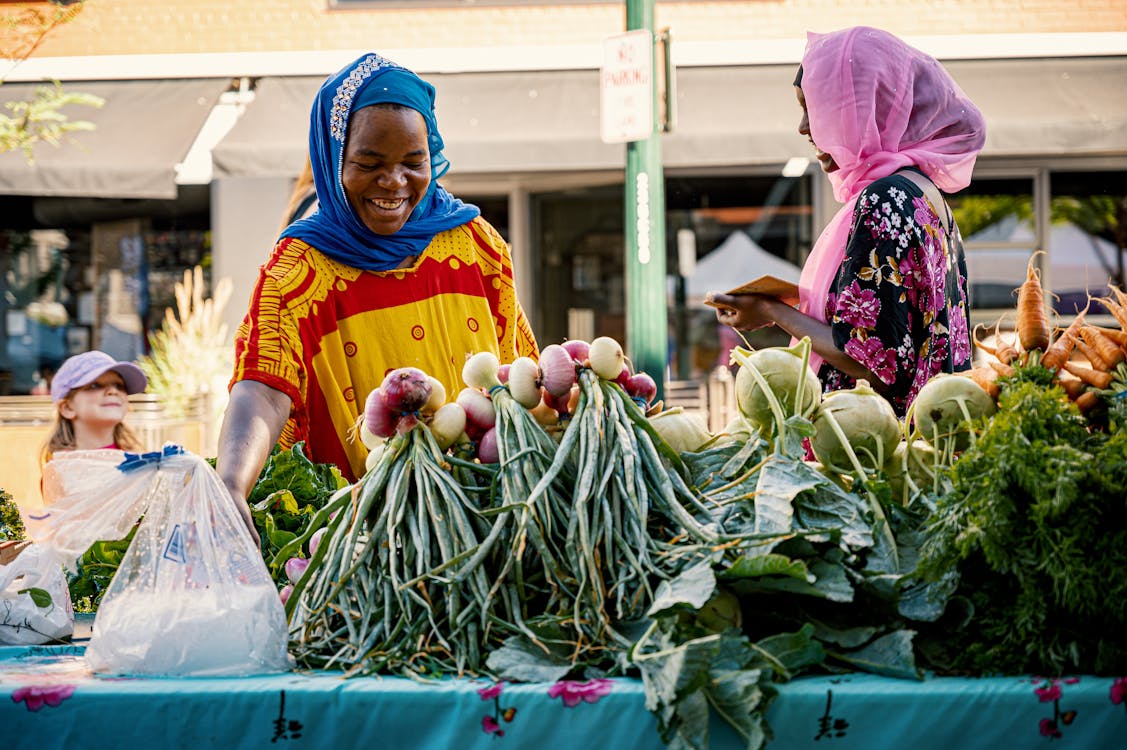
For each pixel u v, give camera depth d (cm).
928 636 147
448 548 152
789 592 145
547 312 863
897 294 227
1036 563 139
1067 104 774
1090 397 165
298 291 222
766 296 243
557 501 155
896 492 174
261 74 865
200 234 866
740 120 757
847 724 132
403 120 220
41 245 870
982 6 862
